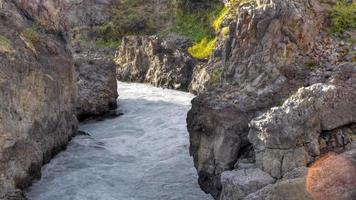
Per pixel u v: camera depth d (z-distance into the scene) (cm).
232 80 1584
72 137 2036
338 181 995
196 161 1545
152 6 4803
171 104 2727
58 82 1864
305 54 1481
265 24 1497
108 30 4712
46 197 1404
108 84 2631
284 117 1161
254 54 1517
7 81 1412
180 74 3228
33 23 1858
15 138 1398
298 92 1202
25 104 1527
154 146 1906
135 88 3334
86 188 1473
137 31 4612
